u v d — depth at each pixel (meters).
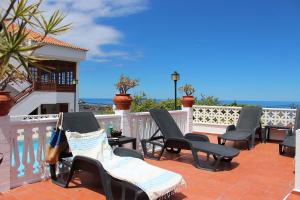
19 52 4.37
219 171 5.34
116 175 3.62
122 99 6.05
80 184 4.45
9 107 4.01
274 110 9.05
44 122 4.61
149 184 3.47
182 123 8.55
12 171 4.25
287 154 6.92
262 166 5.77
